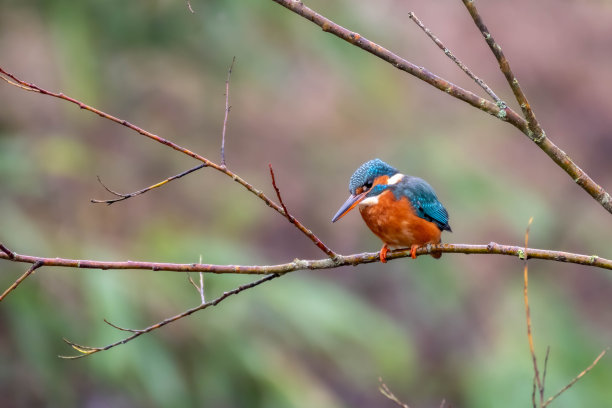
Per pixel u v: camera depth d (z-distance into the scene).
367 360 11.66
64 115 11.99
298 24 11.72
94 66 10.90
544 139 5.22
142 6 11.29
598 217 15.98
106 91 11.94
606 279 15.53
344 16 12.05
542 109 17.31
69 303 9.60
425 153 13.48
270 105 14.66
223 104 13.05
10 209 9.67
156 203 12.59
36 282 9.45
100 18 11.13
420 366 14.18
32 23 11.73
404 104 14.52
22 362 10.36
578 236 15.63
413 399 13.72
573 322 13.32
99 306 9.12
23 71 12.37
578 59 17.72
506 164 15.77
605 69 17.67
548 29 17.97
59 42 10.52
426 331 14.53
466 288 14.27
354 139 14.59
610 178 16.66
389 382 13.45
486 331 14.41
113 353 9.02
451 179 13.05
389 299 14.71
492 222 15.16
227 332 9.69
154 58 12.06
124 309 9.18
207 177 13.42
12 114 11.71
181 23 11.46
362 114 14.31
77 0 10.78
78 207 10.88
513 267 15.11
